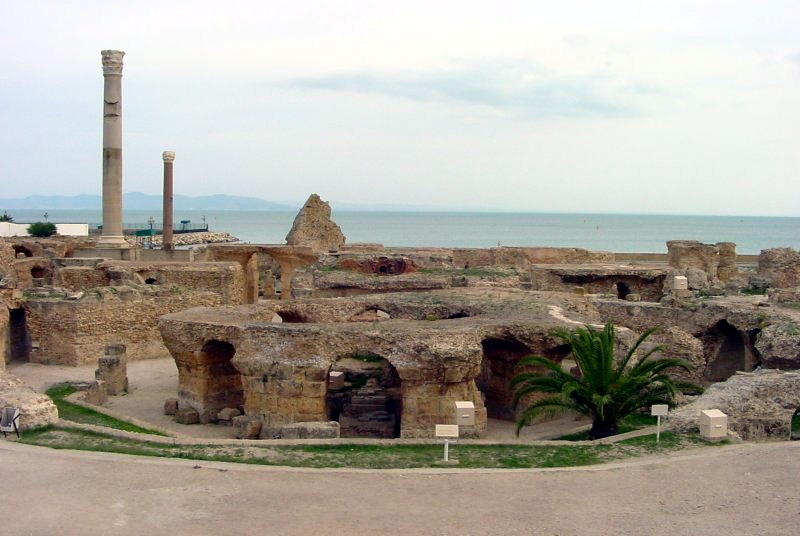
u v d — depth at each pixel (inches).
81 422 1266.0
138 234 5201.8
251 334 1315.2
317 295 2321.6
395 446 1000.9
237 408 1457.9
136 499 775.7
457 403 1003.3
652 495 787.4
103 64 2635.3
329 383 1525.6
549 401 1108.5
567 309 1595.7
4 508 749.9
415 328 1304.1
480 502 771.4
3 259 2456.9
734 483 816.9
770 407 1062.4
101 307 1830.7
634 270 2345.0
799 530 697.0
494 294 1802.4
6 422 1018.7
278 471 863.1
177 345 1421.0
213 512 742.5
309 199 3312.0
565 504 765.3
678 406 1153.4
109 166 2682.1
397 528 705.6
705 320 1722.4
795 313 1583.4
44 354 1813.5
